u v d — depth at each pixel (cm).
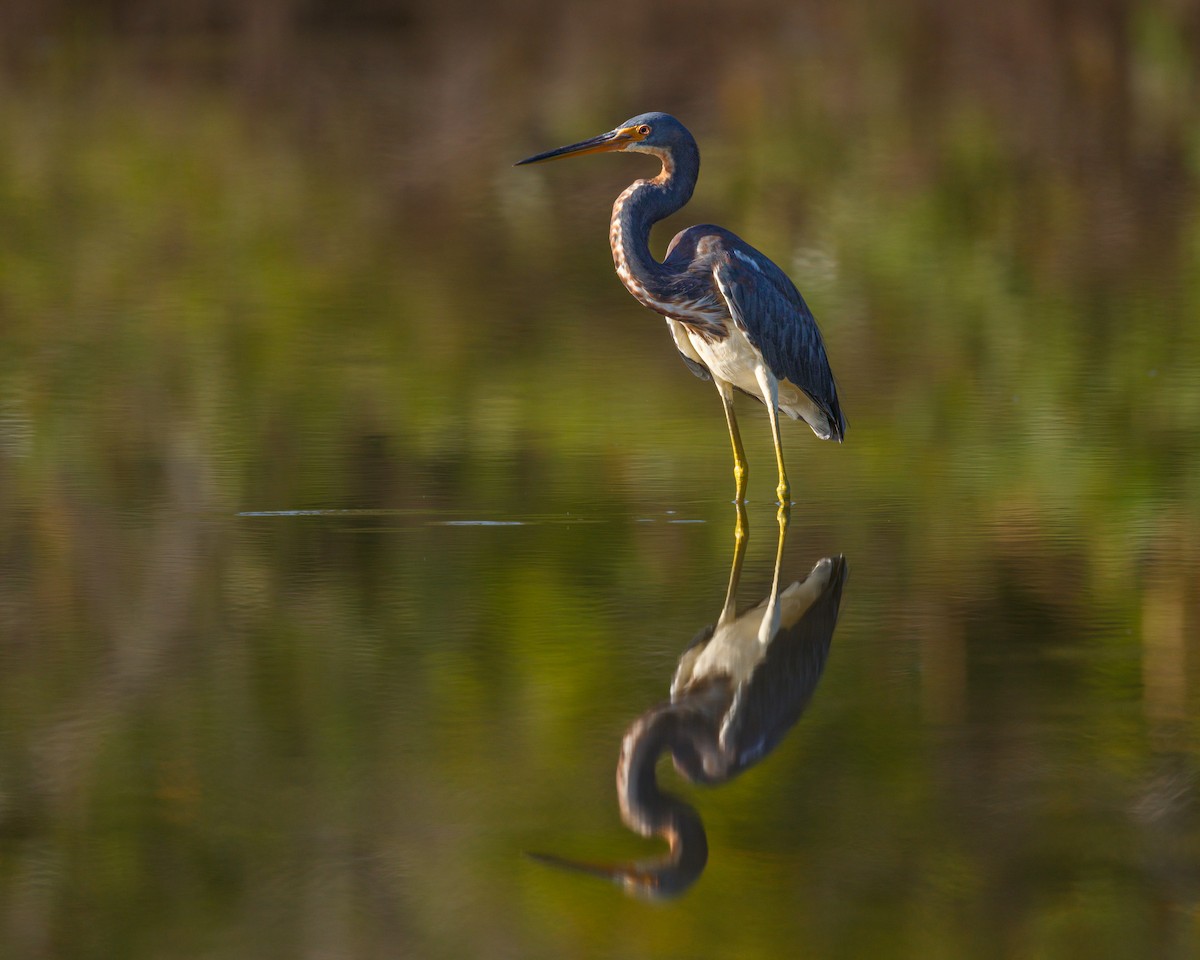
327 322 1969
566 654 845
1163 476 1240
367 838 630
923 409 1502
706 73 3894
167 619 907
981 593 947
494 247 2478
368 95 3784
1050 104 3475
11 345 1830
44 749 719
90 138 3328
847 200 2728
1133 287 2122
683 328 1222
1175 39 3931
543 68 4009
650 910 577
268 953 555
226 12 4753
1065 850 621
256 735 735
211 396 1576
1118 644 850
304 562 1029
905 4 4450
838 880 596
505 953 554
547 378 1652
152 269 2302
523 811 657
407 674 815
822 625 890
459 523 1127
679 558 1034
